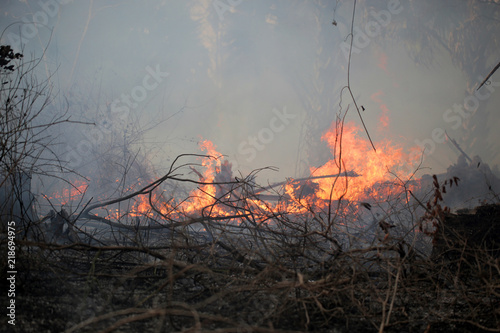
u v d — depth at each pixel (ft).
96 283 14.26
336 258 14.24
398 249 14.70
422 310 13.46
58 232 19.04
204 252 17.53
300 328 11.68
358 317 12.65
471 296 14.19
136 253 18.39
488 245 17.62
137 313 12.10
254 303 13.14
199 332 10.01
